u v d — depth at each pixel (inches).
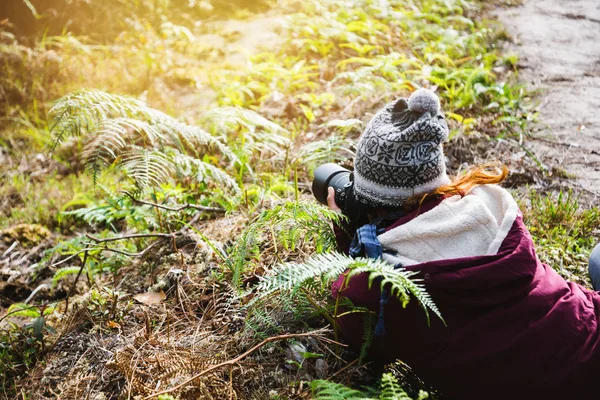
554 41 237.5
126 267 130.6
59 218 166.9
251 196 140.6
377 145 76.7
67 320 109.9
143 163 120.4
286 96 199.5
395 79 196.4
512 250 75.4
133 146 127.1
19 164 201.0
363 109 182.2
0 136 213.9
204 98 212.7
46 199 178.9
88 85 229.3
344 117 180.1
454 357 78.2
